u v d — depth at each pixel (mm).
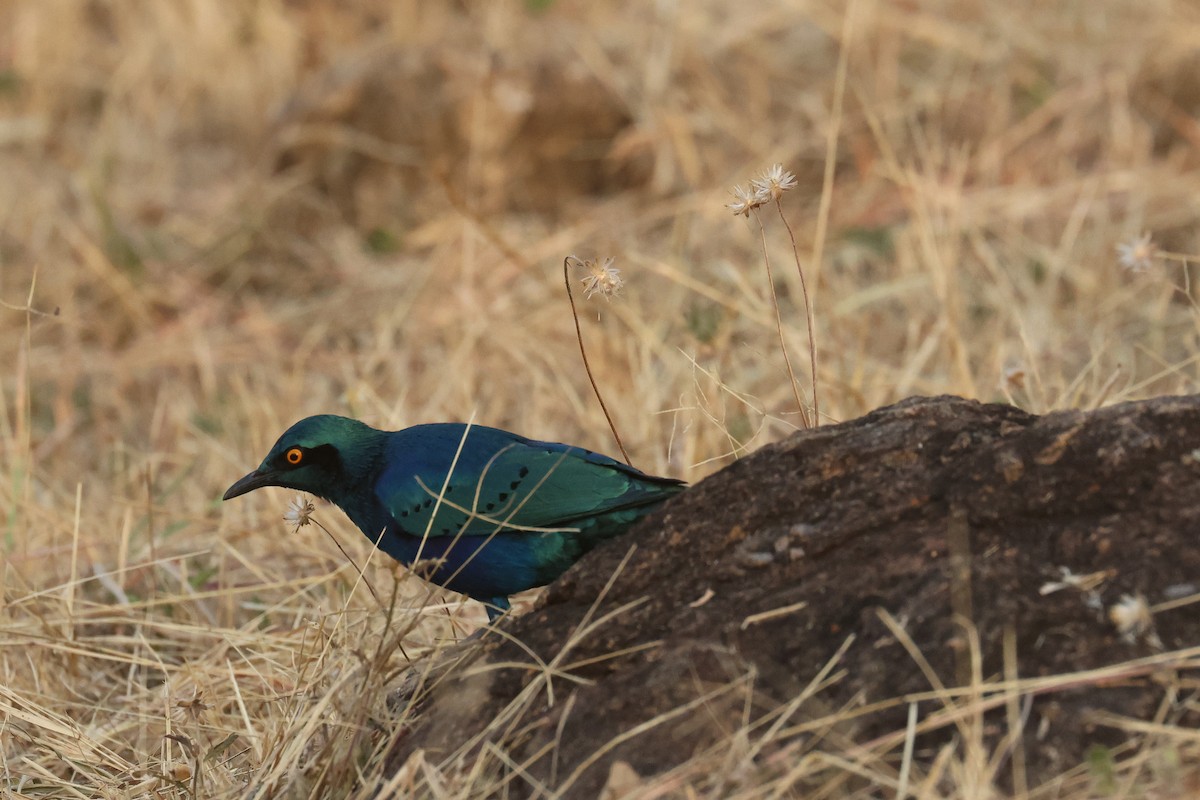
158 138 33438
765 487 10539
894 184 26781
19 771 12766
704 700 9594
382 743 10898
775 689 9602
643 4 32281
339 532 16406
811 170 28125
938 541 9938
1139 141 26672
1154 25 28328
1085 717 9016
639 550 10703
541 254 25672
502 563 11359
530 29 31203
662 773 9383
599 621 10336
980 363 20297
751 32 30797
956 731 9125
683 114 29297
